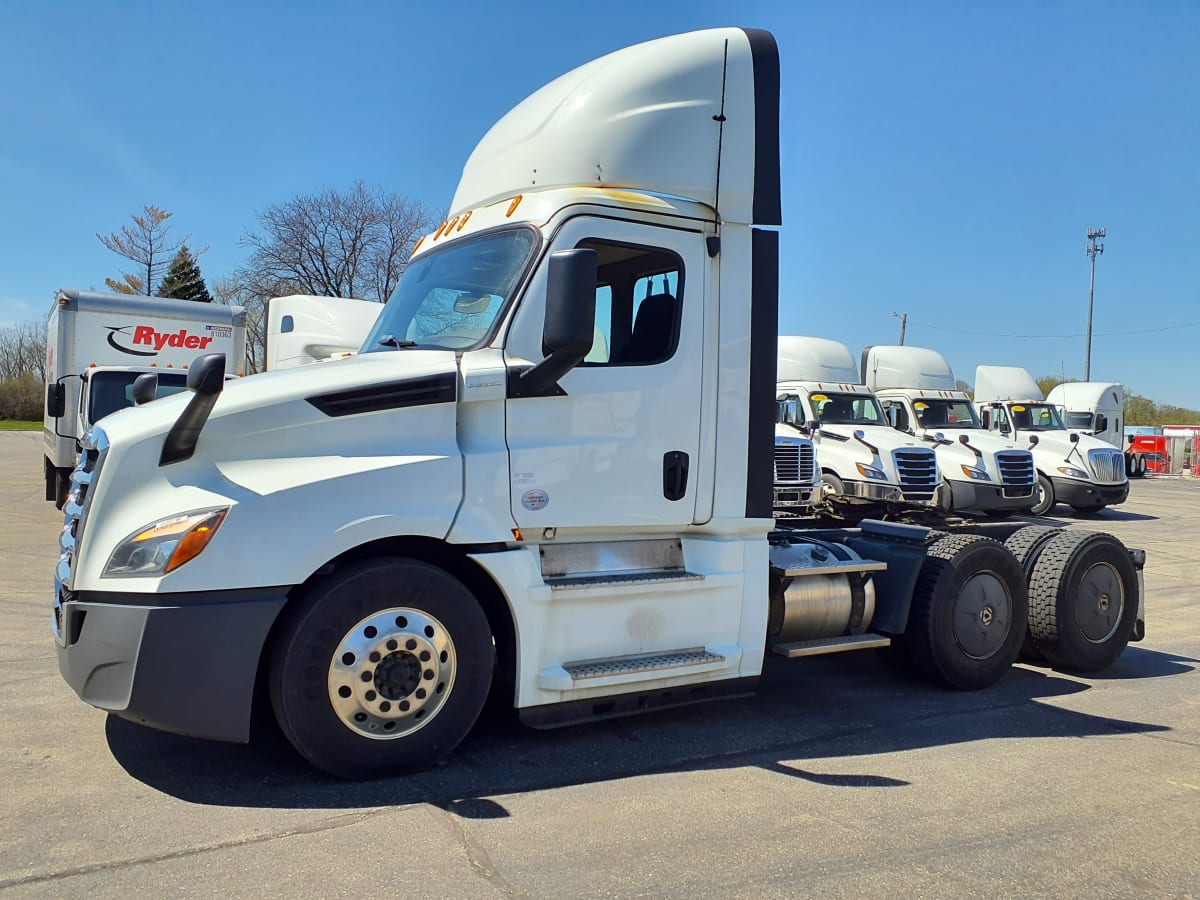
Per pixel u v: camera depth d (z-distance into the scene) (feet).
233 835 11.42
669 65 15.58
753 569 16.08
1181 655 24.14
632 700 15.12
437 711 13.51
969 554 19.31
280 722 12.69
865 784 14.01
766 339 16.15
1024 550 21.76
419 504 13.12
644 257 15.20
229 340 50.49
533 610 14.03
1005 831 12.40
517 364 13.96
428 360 13.84
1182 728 17.40
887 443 51.49
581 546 14.75
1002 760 15.30
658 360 15.17
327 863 10.74
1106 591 21.61
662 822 12.31
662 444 15.11
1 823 11.64
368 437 13.17
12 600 26.50
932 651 18.99
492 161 16.71
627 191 15.11
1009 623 20.04
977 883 10.88
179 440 12.26
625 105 15.30
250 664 12.18
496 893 10.19
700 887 10.53
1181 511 70.69
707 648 15.64
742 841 11.80
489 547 13.79
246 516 12.19
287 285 138.21
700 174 15.61
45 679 18.20
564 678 14.01
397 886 10.25
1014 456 56.03
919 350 64.85
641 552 15.26
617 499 14.66
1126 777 14.61
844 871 11.07
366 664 12.87
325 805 12.40
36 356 245.86
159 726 12.10
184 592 11.96
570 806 12.72
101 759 13.92
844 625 18.12
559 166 15.33
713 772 14.32
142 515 12.31
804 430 53.42
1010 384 72.64
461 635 13.56
